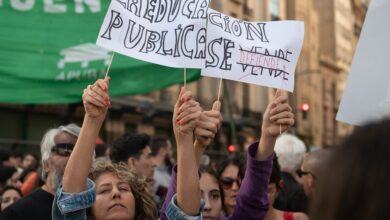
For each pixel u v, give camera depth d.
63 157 3.57
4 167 6.23
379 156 1.04
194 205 2.64
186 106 2.69
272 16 32.75
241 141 28.36
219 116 2.86
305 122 37.22
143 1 3.07
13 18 6.14
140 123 22.47
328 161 1.10
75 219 2.62
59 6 6.28
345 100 3.14
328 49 43.78
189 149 2.68
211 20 3.22
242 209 3.18
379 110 3.04
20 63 6.12
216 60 3.20
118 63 6.56
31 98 6.14
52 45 6.24
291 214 3.68
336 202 1.05
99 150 6.27
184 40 3.07
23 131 17.12
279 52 3.30
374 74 3.10
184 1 3.11
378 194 1.01
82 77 6.35
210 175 3.67
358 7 50.94
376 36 3.14
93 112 2.67
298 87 36.44
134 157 5.12
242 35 3.29
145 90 6.72
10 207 3.52
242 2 28.94
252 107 29.84
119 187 2.95
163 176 6.27
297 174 5.12
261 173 3.15
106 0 6.37
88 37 6.34
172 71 6.83
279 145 5.08
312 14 40.38
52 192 3.59
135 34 3.02
